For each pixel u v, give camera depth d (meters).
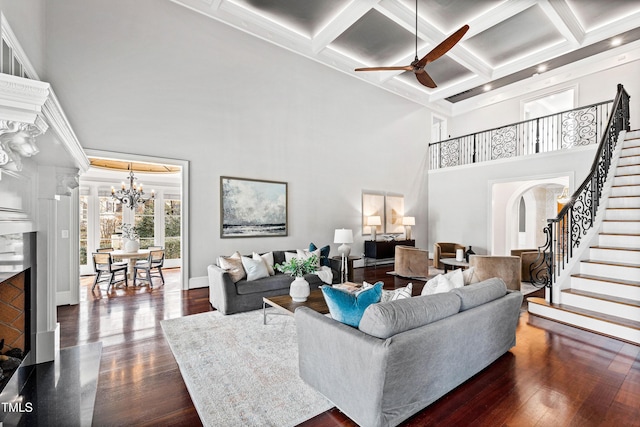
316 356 2.05
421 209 8.65
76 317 3.61
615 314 3.23
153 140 4.62
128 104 4.43
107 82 4.27
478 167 7.66
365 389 1.67
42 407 1.92
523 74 7.48
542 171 6.50
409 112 8.35
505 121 8.23
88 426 1.75
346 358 1.79
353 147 7.15
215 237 5.22
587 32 5.86
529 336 3.12
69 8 4.02
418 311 1.86
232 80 5.39
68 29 4.01
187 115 4.93
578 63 6.82
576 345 2.89
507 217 8.12
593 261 3.80
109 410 1.90
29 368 2.42
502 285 2.63
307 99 6.37
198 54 5.04
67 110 3.99
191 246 5.00
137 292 4.80
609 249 3.75
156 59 4.66
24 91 1.22
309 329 2.11
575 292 3.61
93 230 6.88
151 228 7.78
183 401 2.01
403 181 8.20
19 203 2.04
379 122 7.68
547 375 2.33
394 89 7.89
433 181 8.72
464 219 7.95
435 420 1.81
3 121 1.22
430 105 8.81
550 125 7.72
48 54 3.88
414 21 5.29
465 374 2.16
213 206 5.20
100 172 7.05
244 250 5.53
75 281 4.13
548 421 1.80
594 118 6.68
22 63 1.69
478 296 2.30
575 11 5.30
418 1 4.99
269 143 5.84
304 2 5.05
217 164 5.24
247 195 5.55
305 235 6.36
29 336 2.45
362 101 7.33
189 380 2.23
